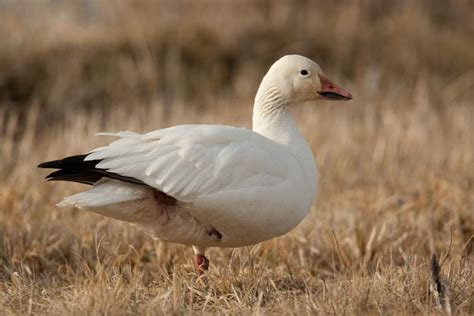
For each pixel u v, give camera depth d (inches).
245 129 325.7
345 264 391.2
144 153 306.5
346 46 802.8
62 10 847.7
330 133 613.6
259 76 760.3
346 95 357.7
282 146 333.7
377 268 354.6
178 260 378.6
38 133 671.8
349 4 861.2
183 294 321.1
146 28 795.4
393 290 318.0
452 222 431.5
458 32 885.2
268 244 385.4
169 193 302.2
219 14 834.8
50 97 709.3
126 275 360.2
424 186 493.0
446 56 812.0
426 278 323.0
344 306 300.7
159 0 840.9
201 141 311.0
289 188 321.1
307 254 404.5
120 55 761.0
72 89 721.0
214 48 781.9
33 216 439.2
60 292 332.5
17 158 577.0
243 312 301.7
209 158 308.7
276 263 384.8
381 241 405.1
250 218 315.6
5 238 400.2
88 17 850.1
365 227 424.8
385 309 301.4
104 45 769.6
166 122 646.5
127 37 779.4
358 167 565.6
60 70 733.9
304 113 658.8
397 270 351.3
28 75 727.1
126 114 684.1
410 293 316.5
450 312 294.7
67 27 808.3
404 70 786.8
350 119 670.5
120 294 308.8
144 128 622.5
